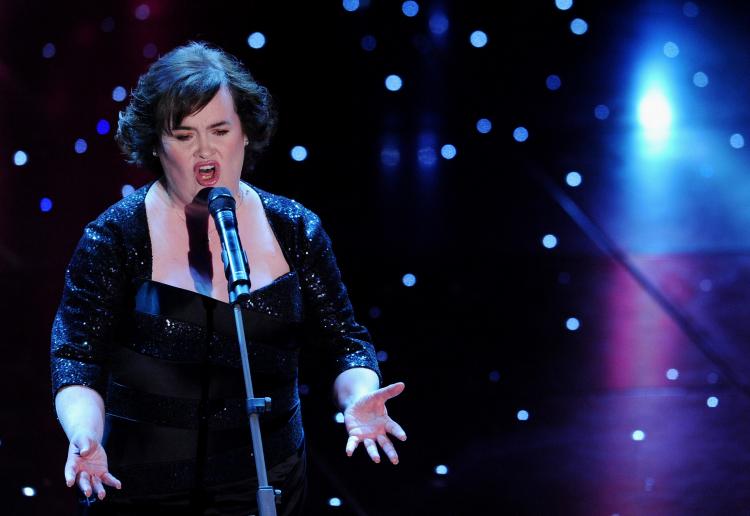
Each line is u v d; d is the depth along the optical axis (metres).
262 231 7.21
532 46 31.41
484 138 26.42
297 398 7.38
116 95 22.98
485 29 32.31
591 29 32.12
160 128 6.84
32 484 13.09
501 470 13.41
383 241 21.39
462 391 15.80
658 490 12.68
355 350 7.51
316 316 7.47
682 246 20.77
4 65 28.05
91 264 6.87
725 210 22.19
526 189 23.69
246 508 7.00
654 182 23.69
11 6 29.80
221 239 6.37
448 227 21.98
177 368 6.81
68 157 24.09
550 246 18.97
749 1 32.25
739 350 16.70
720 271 19.62
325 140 26.44
